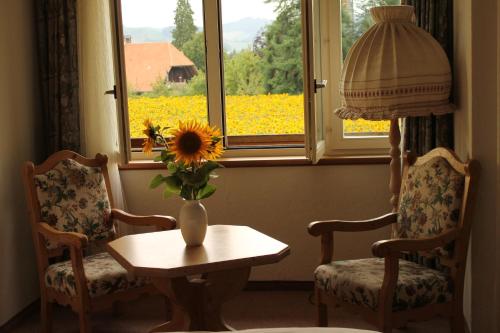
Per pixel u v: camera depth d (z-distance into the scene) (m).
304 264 4.40
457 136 3.68
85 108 4.27
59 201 3.79
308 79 3.79
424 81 3.38
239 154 4.50
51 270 3.60
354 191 4.29
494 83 3.22
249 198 4.39
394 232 3.64
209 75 4.48
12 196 4.04
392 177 3.75
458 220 3.18
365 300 3.07
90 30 4.22
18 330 3.96
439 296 3.10
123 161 4.15
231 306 4.18
